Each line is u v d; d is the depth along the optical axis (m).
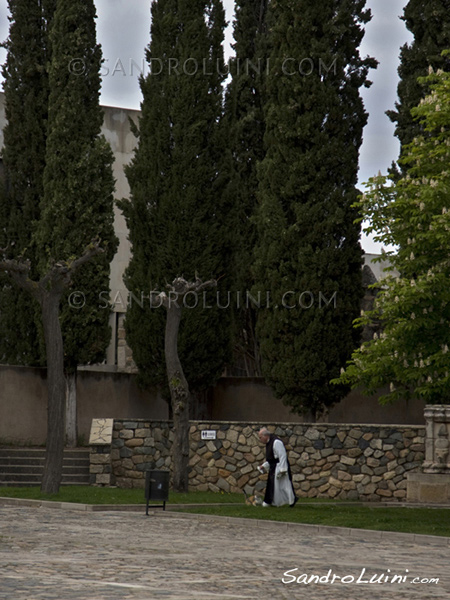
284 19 28.05
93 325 28.30
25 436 28.48
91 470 24.30
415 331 19.78
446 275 19.47
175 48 28.00
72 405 28.28
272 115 27.86
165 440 25.05
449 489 21.05
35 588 8.75
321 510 18.94
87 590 8.70
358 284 27.50
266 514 17.81
